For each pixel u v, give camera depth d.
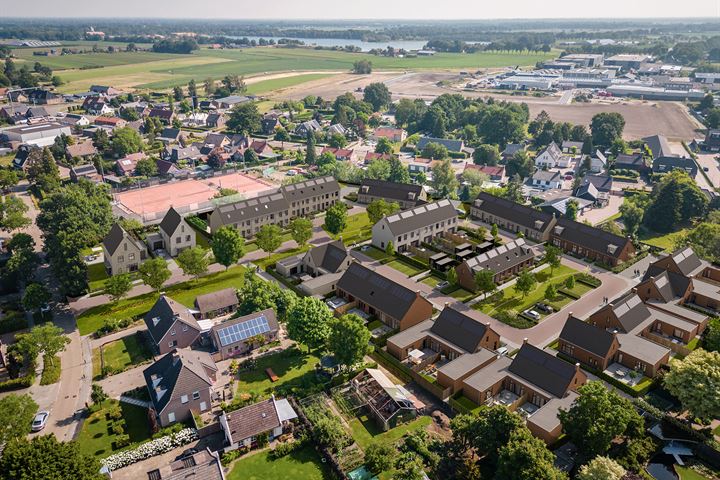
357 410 86.50
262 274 135.00
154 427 80.56
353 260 124.94
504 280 133.00
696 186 197.88
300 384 91.94
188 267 124.94
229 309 114.81
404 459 75.31
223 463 75.56
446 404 89.69
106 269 138.00
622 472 66.88
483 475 73.19
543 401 87.75
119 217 173.38
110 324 108.56
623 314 106.44
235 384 92.06
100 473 68.25
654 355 97.50
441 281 132.38
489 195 174.75
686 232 175.88
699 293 121.50
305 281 123.88
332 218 152.12
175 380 83.31
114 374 95.06
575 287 129.62
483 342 100.19
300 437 80.31
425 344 105.31
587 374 98.06
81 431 81.56
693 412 81.56
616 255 140.50
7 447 66.25
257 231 160.38
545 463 66.00
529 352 93.19
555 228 153.88
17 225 161.50
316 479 73.12
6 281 128.25
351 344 91.44
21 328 111.38
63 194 160.25
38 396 89.88
